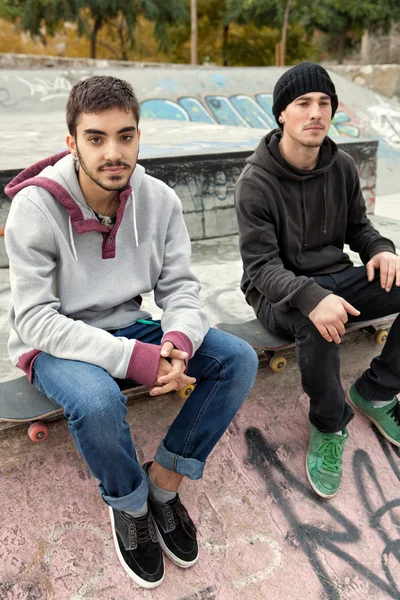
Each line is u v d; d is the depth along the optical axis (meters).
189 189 3.46
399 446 2.26
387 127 9.31
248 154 3.64
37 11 14.09
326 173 2.06
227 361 1.57
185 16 15.27
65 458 1.76
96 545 1.64
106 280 1.63
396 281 1.96
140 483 1.50
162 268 1.75
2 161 3.35
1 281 2.79
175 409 1.99
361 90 10.12
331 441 1.99
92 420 1.35
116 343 1.46
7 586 1.50
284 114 1.95
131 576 1.56
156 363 1.47
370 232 2.17
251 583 1.67
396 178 7.67
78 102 1.41
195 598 1.59
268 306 2.05
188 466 1.59
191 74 9.02
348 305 1.74
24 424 1.68
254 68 9.73
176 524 1.64
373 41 18.02
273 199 1.97
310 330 1.80
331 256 2.15
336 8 15.62
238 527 1.82
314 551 1.82
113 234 1.59
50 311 1.48
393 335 2.07
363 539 1.89
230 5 16.48
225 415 1.60
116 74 8.77
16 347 1.62
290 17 15.96
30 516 1.63
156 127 5.76
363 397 2.23
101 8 14.20
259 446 2.08
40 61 10.58
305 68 1.86
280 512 1.91
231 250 3.38
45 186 1.49
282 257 2.10
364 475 2.12
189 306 1.67
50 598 1.51
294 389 2.27
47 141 4.57
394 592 1.75
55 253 1.53
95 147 1.42
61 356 1.47
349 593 1.72
